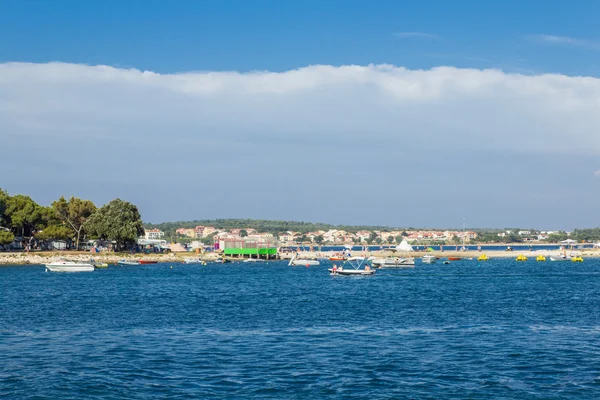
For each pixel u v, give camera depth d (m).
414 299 92.25
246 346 51.72
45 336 57.16
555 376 41.66
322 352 49.22
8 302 88.12
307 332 59.12
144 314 73.69
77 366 44.47
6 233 197.88
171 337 56.22
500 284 123.88
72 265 170.62
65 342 53.88
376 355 48.03
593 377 41.38
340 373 42.38
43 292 105.00
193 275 156.62
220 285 122.56
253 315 72.50
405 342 53.50
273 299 92.94
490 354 48.31
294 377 41.34
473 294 100.69
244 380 40.59
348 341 54.09
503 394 37.62
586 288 113.06
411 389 38.62
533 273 165.50
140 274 160.75
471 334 57.59
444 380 40.69
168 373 42.44
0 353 49.12
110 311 76.88
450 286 118.69
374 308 79.75
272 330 60.41
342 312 75.31
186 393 37.78
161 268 194.25
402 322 66.06
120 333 58.66
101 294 101.50
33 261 199.88
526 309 78.12
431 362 45.59
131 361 46.00
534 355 47.88
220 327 62.47
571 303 85.75
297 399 36.66
